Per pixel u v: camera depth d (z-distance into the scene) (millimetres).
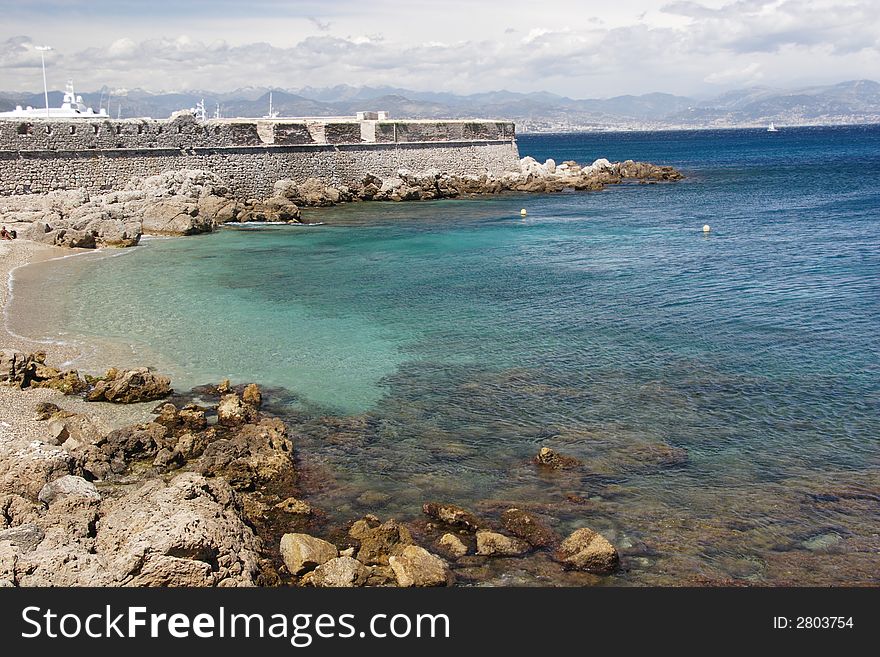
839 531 15219
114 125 51875
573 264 40469
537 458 18156
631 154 175250
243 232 50625
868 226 52750
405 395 21875
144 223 48938
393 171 73562
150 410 20656
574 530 15250
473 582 13648
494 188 76000
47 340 26156
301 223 54938
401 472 17594
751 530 15266
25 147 47250
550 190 78125
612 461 18047
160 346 25828
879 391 21891
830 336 26875
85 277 35812
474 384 22688
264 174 62094
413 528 15320
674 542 14875
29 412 20125
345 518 15688
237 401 20375
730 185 86750
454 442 19031
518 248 45375
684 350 25594
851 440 19047
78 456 16938
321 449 18688
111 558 12445
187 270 37844
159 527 12609
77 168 49844
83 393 21656
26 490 15414
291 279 36125
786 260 40969
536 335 27328
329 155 67500
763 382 22703
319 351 25531
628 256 42875
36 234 43312
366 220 56781
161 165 54812
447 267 39469
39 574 12023
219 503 14242
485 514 15859
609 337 27062
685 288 34531
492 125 84938
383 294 33312
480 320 29203
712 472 17547
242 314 29828
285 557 13922
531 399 21578
